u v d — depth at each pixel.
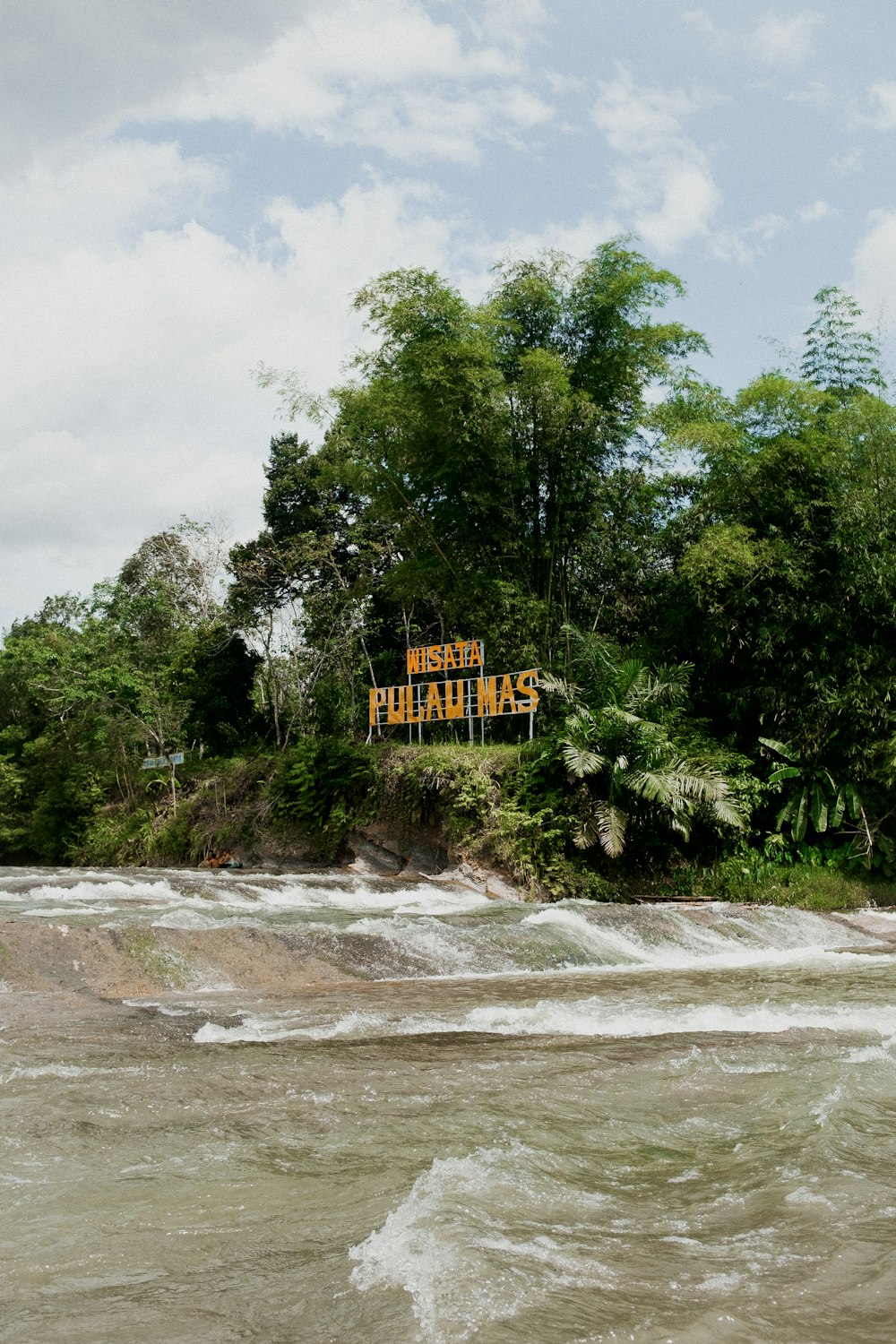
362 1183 4.31
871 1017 8.23
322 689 29.34
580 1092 5.78
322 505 34.53
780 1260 3.54
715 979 10.70
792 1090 5.81
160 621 38.34
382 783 21.52
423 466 22.58
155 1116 5.24
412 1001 8.93
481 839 19.28
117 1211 4.01
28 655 41.50
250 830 24.20
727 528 20.39
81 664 33.88
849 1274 3.42
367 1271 3.43
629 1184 4.34
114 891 15.41
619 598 23.52
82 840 31.20
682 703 20.66
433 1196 4.09
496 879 18.94
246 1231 3.81
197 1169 4.48
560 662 22.56
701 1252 3.60
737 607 20.53
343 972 10.56
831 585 20.12
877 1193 4.22
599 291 22.12
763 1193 4.20
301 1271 3.45
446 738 24.33
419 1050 6.84
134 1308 3.21
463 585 22.89
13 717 40.97
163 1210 4.03
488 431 21.31
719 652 20.64
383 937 11.59
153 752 31.81
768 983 10.41
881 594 19.55
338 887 17.52
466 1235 3.69
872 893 18.89
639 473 23.22
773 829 19.95
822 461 20.12
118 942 10.02
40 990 9.00
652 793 17.95
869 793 19.67
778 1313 3.13
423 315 21.25
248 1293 3.31
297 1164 4.55
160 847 26.50
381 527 30.19
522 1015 8.16
